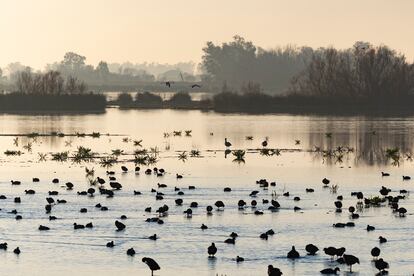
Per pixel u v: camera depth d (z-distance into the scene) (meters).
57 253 53.78
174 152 112.12
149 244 55.72
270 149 115.88
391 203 68.56
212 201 70.44
